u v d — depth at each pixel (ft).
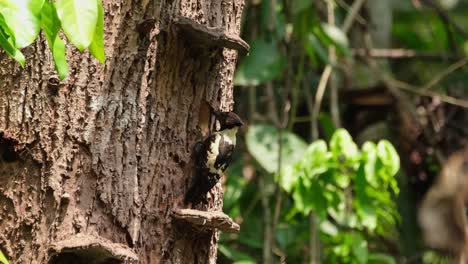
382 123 47.06
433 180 44.86
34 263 20.43
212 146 23.03
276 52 38.55
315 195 34.06
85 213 20.80
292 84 42.70
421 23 58.13
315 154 34.04
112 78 21.31
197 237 23.04
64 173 20.70
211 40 22.16
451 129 44.96
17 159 20.65
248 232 38.96
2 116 20.68
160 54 22.17
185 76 22.77
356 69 46.98
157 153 22.18
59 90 20.80
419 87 50.08
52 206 20.59
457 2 63.87
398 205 44.93
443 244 29.63
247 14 39.81
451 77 51.67
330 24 42.06
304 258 38.60
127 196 21.33
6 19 17.39
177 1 22.45
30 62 20.77
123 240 21.30
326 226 37.83
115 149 21.24
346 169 34.09
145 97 21.85
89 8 17.38
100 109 21.09
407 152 45.65
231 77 24.39
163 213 22.30
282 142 37.40
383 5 50.96
